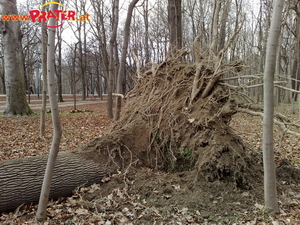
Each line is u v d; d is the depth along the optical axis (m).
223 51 4.71
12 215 3.13
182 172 3.98
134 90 5.98
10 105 12.02
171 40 8.47
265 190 3.12
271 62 2.83
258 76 4.27
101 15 15.30
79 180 3.68
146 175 3.93
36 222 2.96
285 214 3.02
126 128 4.68
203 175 3.67
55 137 2.87
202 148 3.98
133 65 21.52
